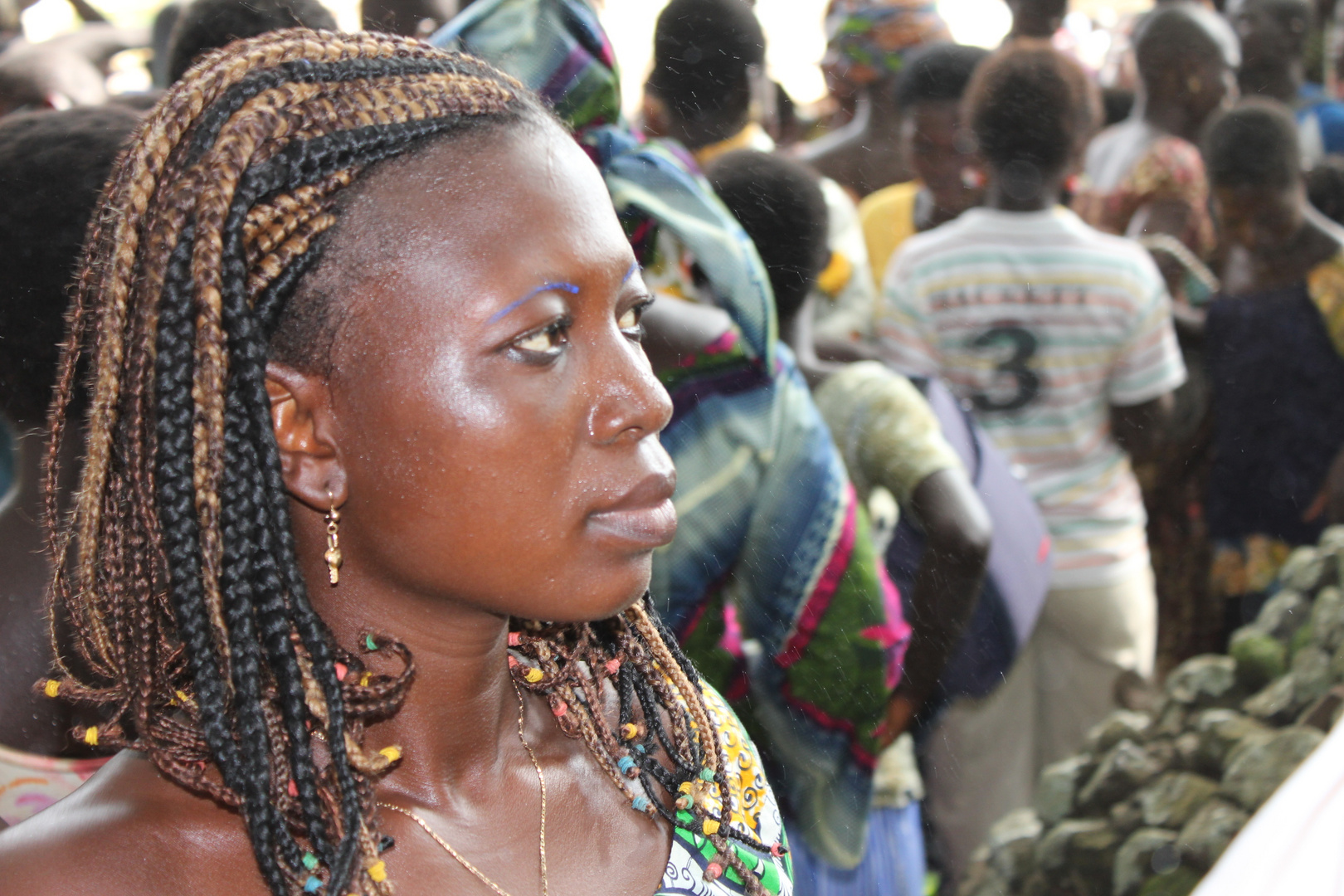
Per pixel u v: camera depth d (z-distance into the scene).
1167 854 2.34
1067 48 4.68
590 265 0.74
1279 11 3.89
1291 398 2.98
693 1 2.80
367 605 0.80
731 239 1.82
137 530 0.76
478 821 0.86
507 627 0.87
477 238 0.71
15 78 3.27
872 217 3.23
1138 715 2.68
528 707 0.95
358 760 0.76
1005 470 2.43
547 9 1.81
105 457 0.76
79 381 1.24
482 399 0.71
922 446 2.25
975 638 2.31
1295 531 3.01
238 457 0.72
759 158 2.36
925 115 2.97
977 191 2.92
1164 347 2.64
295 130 0.71
